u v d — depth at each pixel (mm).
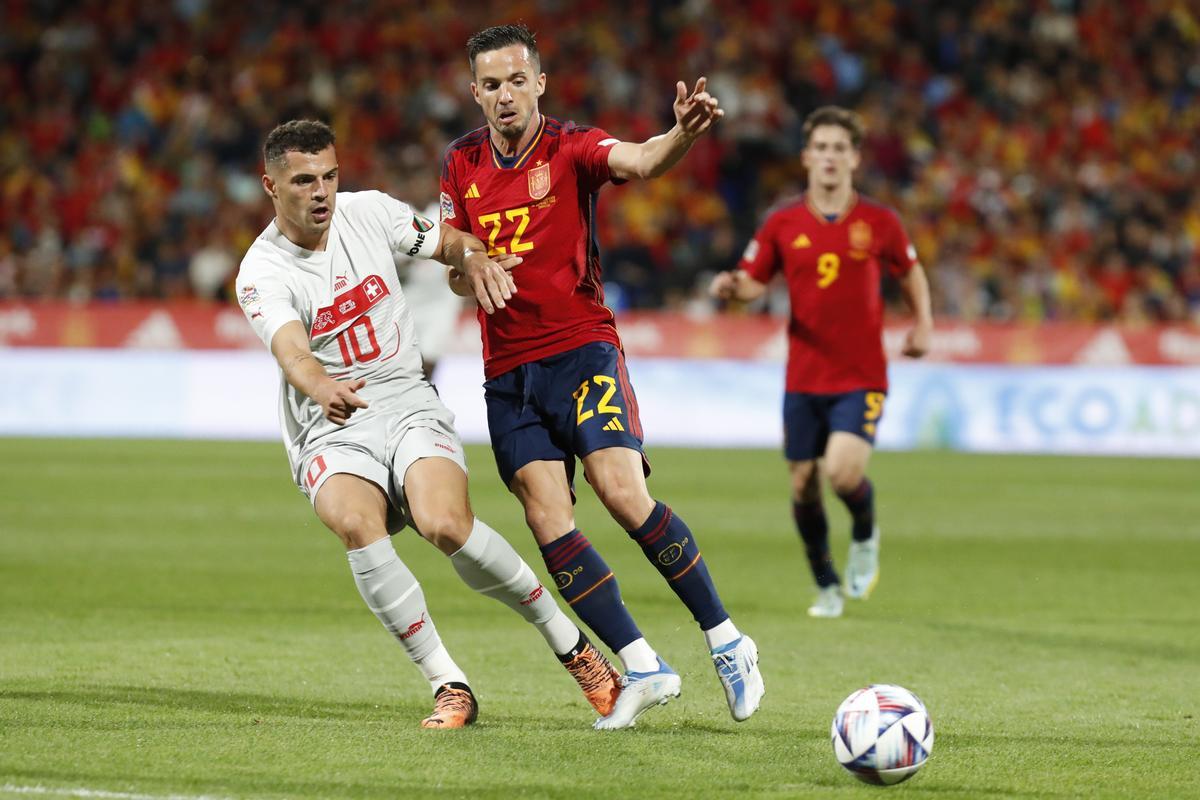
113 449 63375
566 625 18922
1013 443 72625
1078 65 96438
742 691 18766
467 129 89938
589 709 20156
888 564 36844
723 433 73438
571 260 19266
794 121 90562
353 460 18797
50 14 94625
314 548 37469
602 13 95875
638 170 18453
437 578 33500
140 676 21750
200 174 85562
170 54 93125
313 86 90688
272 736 17375
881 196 86625
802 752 17219
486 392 19672
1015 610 30203
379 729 18000
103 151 87938
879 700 15688
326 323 18984
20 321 72688
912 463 64312
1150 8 99938
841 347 30156
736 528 42812
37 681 21078
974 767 16609
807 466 30312
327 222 18578
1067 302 82000
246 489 49906
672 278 80562
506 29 18938
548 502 18922
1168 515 47125
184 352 72750
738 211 87250
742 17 95562
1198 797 15383
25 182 86125
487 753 16734
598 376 19109
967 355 73125
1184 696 21547
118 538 38625
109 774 15367
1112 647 25953
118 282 80312
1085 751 17531
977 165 89562
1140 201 87062
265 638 25516
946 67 96000
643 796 14984
